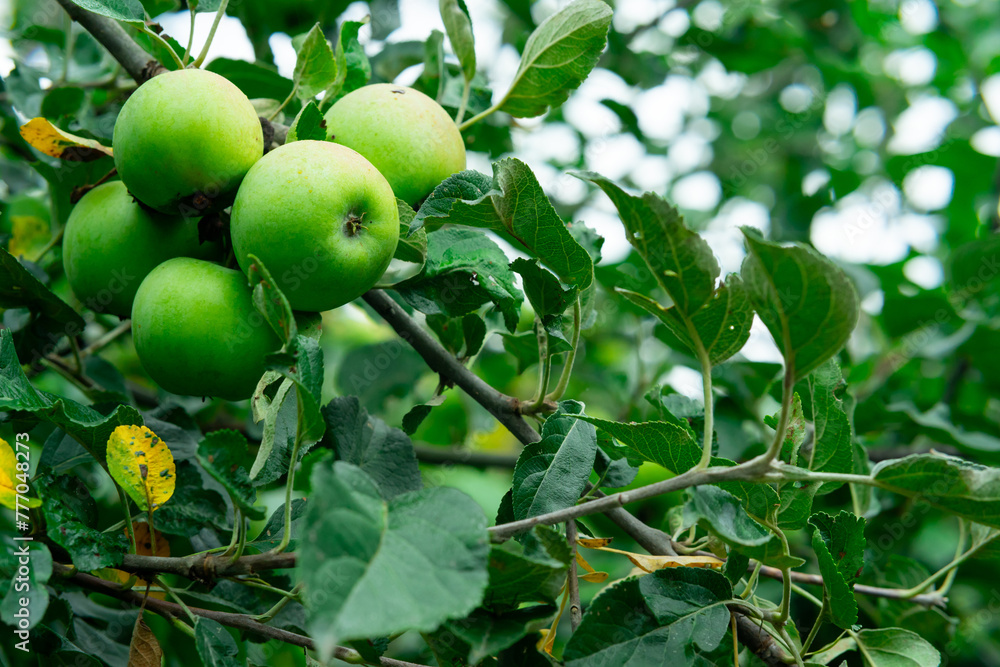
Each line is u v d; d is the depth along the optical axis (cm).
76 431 130
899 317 301
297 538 133
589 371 330
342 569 82
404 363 279
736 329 118
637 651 121
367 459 143
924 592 188
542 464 136
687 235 110
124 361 308
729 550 137
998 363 286
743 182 395
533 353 220
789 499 139
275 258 127
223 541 159
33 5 262
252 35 243
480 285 153
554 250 134
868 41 448
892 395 288
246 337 134
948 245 394
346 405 146
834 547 139
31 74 224
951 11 438
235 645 123
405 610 80
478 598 85
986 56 429
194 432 189
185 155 131
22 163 259
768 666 138
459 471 400
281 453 138
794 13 418
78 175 191
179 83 133
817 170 406
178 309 132
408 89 154
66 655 136
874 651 142
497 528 110
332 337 407
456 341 175
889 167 388
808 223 353
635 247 116
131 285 150
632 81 337
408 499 97
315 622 76
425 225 143
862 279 315
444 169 150
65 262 157
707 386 118
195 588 135
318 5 240
